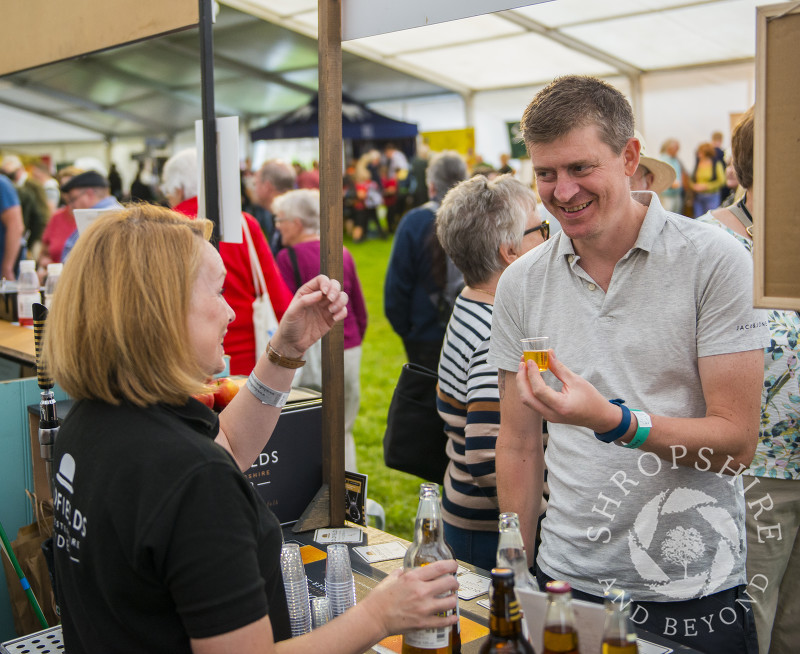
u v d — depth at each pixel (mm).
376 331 8992
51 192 7387
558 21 5691
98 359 1084
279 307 3816
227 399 2010
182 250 1125
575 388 1382
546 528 1737
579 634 1110
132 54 7918
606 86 1495
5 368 3439
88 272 1098
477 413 2070
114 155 9664
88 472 1090
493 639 1079
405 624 1154
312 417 2146
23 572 2410
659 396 1553
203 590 1000
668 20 5598
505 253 2186
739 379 1462
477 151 8484
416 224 4504
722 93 7145
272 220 6438
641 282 1546
